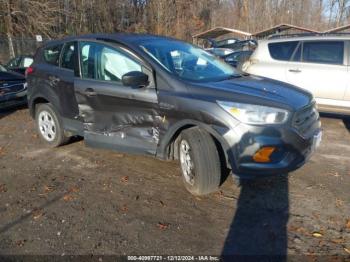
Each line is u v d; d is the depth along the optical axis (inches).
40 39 914.7
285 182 180.2
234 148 149.6
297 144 152.9
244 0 1961.1
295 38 299.6
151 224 144.0
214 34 1422.2
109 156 215.5
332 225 143.3
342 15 1902.1
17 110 358.6
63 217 149.5
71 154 220.4
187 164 165.8
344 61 283.0
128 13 1523.1
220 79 177.5
